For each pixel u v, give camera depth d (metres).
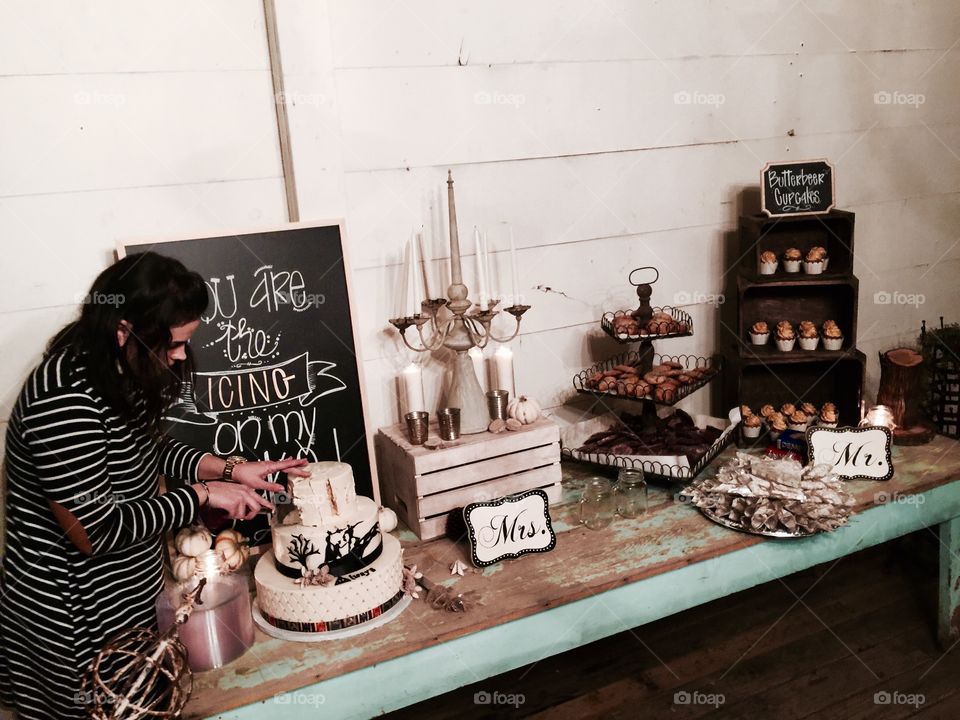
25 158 1.86
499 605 1.86
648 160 2.59
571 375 2.65
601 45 2.44
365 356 2.32
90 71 1.88
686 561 2.03
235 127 2.04
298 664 1.70
